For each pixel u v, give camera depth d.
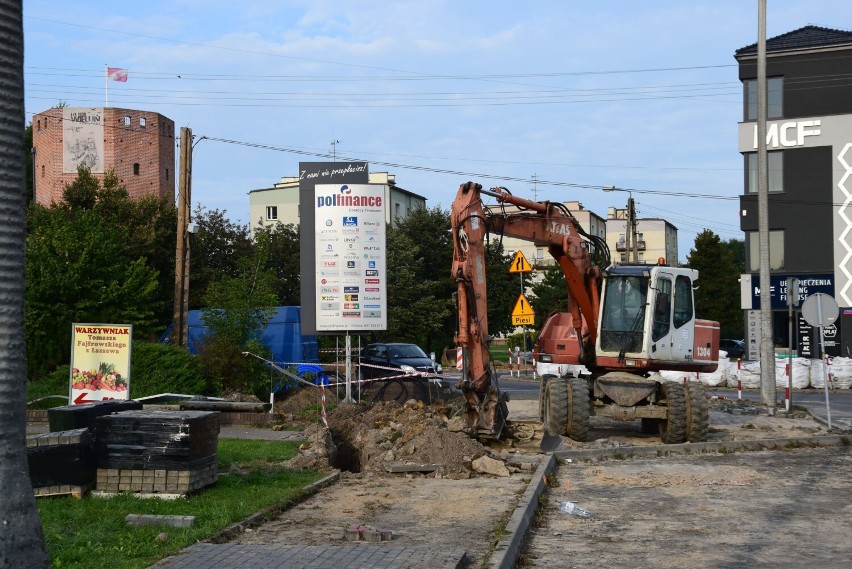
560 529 10.11
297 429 18.59
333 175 24.20
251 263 25.23
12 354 4.98
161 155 54.94
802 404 27.97
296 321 25.78
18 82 5.04
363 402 22.97
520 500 11.05
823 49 45.53
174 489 10.46
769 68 46.62
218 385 23.56
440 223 58.00
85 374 17.19
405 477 13.45
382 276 23.75
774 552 8.89
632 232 41.91
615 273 19.70
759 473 14.42
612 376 19.06
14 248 5.02
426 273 57.66
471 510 10.63
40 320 22.80
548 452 16.33
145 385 21.66
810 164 46.03
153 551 7.98
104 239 24.64
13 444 4.95
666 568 8.27
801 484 13.28
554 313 21.42
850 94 45.47
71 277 23.16
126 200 40.47
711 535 9.71
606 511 11.19
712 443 17.67
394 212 78.44
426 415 18.06
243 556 7.84
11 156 5.01
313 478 12.68
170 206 41.44
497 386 16.91
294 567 7.45
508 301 55.41
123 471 10.52
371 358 29.09
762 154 25.23
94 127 52.25
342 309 23.50
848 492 12.56
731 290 68.38
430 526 9.67
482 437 16.56
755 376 36.12
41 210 38.06
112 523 9.03
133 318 24.59
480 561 8.01
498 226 18.05
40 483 10.23
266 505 10.24
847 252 45.31
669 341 19.55
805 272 45.97
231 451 14.73
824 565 8.36
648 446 17.16
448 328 57.03
